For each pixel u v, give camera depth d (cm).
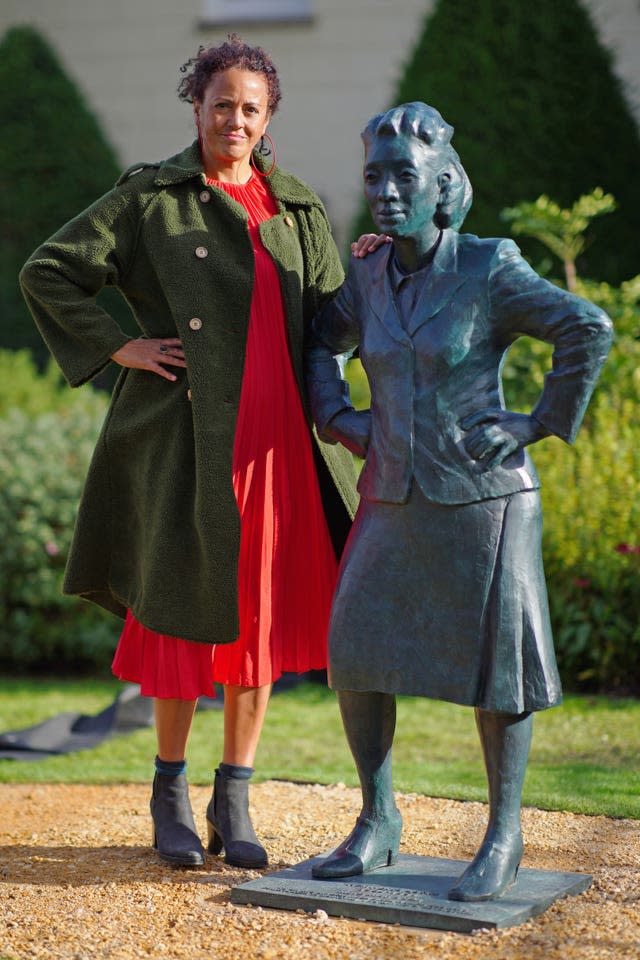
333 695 782
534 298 355
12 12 1445
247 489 409
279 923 364
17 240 1361
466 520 360
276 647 418
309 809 494
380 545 371
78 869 423
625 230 1116
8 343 1350
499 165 1127
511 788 370
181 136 1405
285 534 418
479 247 363
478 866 366
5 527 865
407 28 1330
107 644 877
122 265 415
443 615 362
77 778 573
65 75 1378
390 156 351
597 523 760
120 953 349
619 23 1206
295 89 1370
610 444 782
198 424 397
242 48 411
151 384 417
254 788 532
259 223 418
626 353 861
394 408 365
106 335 407
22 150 1357
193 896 391
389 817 396
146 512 414
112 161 1373
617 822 468
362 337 376
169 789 426
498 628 358
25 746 647
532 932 348
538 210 900
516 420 360
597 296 892
